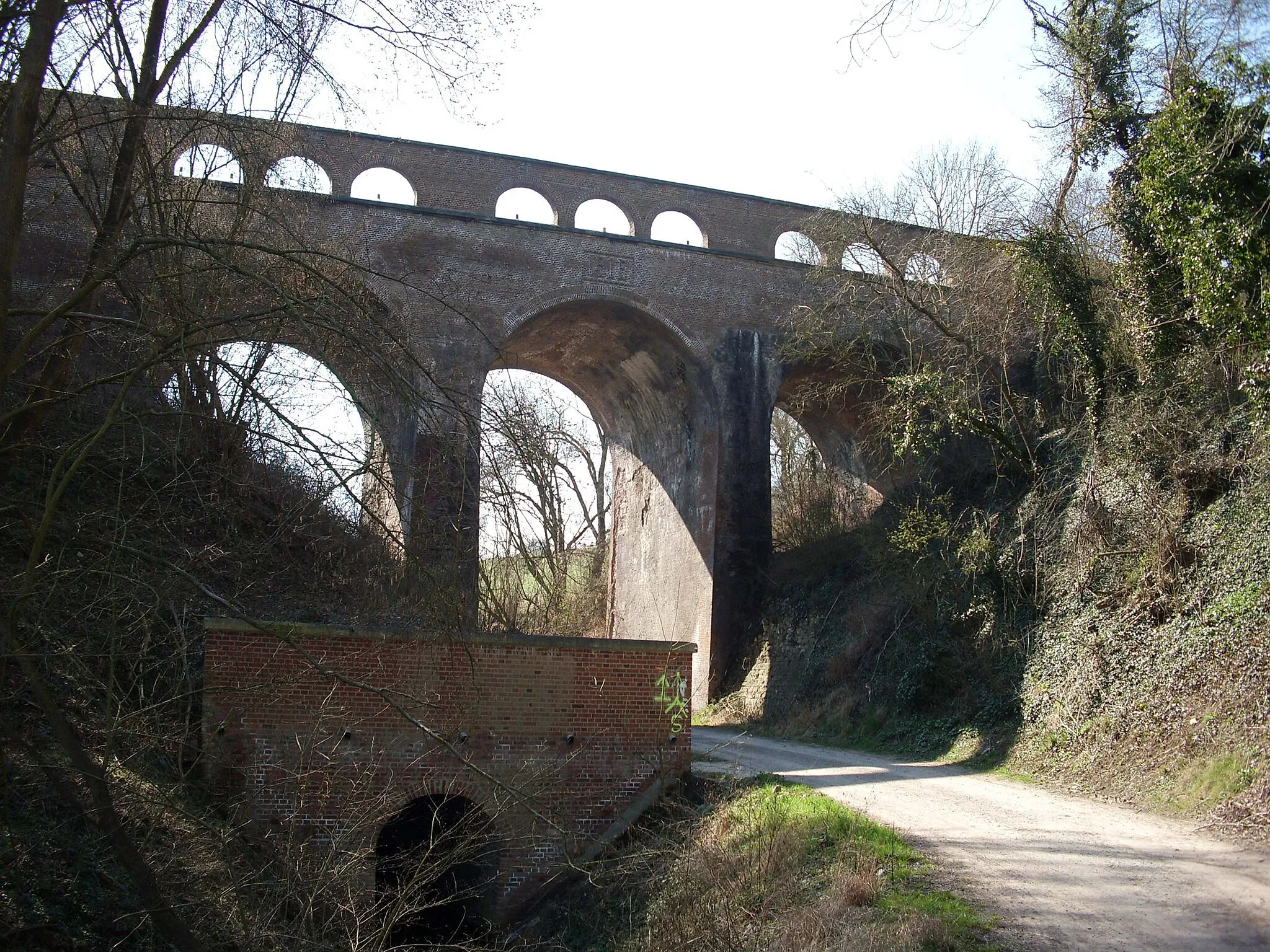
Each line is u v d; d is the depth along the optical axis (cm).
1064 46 2009
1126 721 1548
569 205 2797
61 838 984
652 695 1537
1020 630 1962
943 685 2092
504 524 759
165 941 956
